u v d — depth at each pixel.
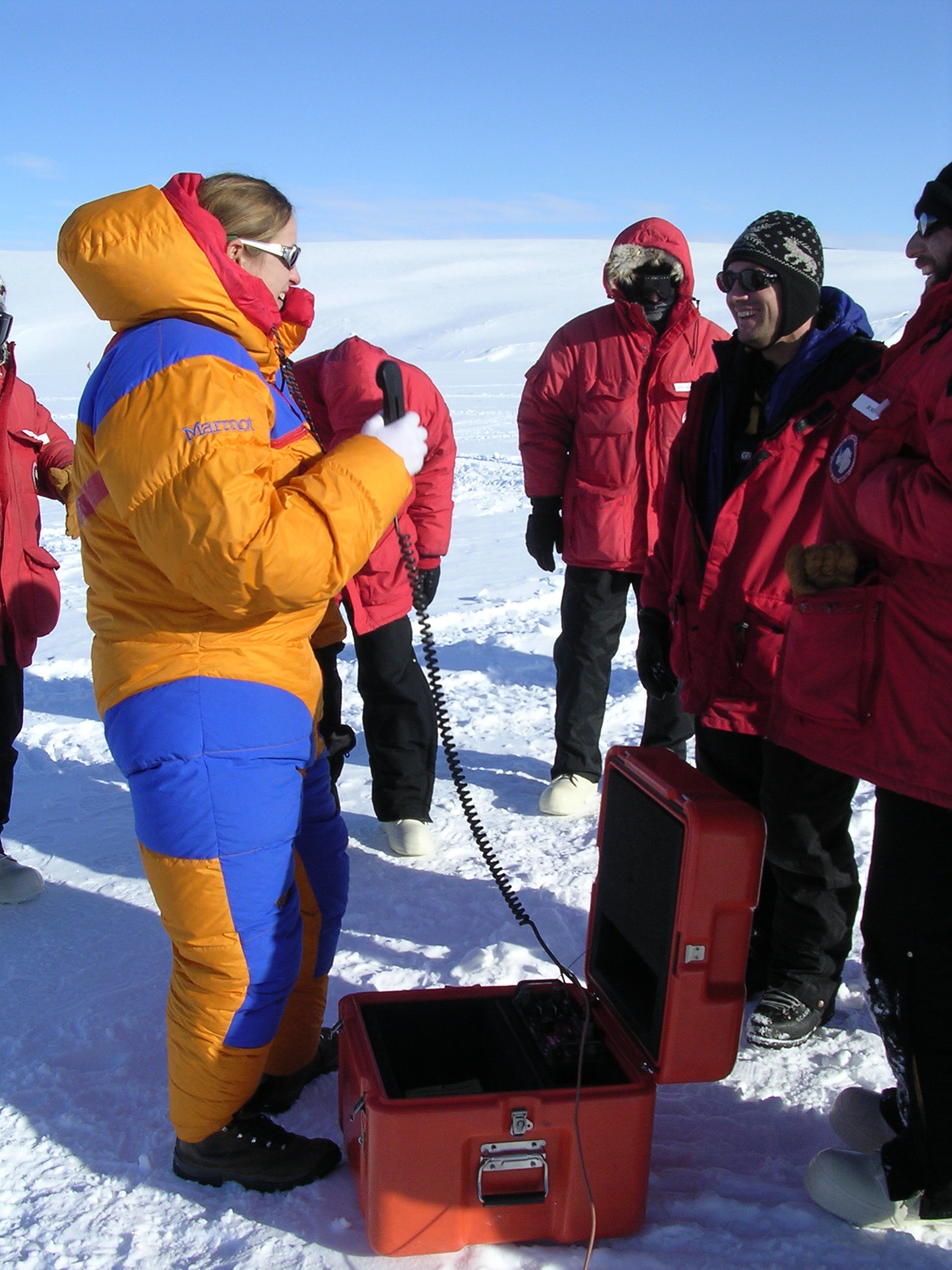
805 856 2.59
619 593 4.12
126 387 1.88
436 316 63.25
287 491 1.91
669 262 3.81
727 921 2.01
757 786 2.95
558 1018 2.34
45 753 4.98
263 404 1.95
